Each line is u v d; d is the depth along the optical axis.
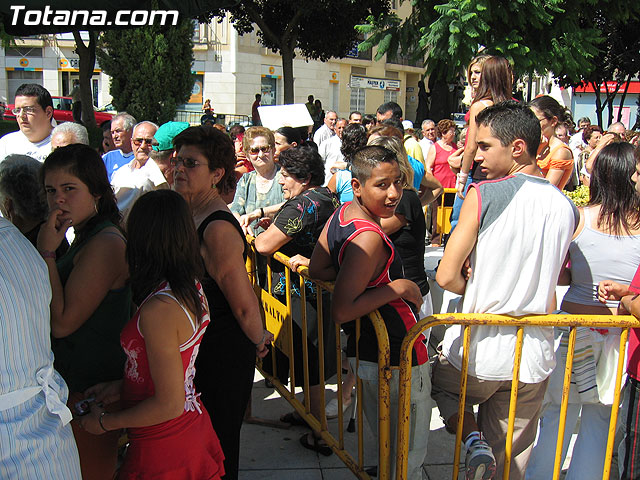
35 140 4.59
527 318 2.39
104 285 2.36
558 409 2.98
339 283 2.44
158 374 2.03
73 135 4.29
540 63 12.39
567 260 2.88
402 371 2.39
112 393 2.35
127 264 2.38
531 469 3.06
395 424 2.58
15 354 1.72
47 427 1.83
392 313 2.54
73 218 2.40
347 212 2.63
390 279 2.59
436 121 15.05
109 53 25.64
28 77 35.16
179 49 25.72
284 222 3.37
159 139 4.06
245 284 2.59
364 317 2.61
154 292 2.06
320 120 22.47
